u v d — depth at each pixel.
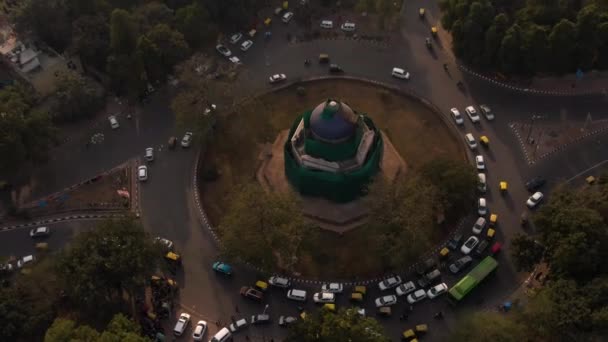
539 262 171.12
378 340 148.00
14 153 188.88
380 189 173.88
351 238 188.12
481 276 171.38
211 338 168.88
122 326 155.38
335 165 185.88
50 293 170.25
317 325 153.00
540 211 174.88
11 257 188.75
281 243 168.25
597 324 149.50
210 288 179.50
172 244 188.12
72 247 167.75
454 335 157.38
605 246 163.12
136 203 198.75
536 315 154.00
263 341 168.50
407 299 173.12
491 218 187.25
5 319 157.38
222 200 198.50
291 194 178.38
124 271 160.62
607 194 174.12
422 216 167.75
